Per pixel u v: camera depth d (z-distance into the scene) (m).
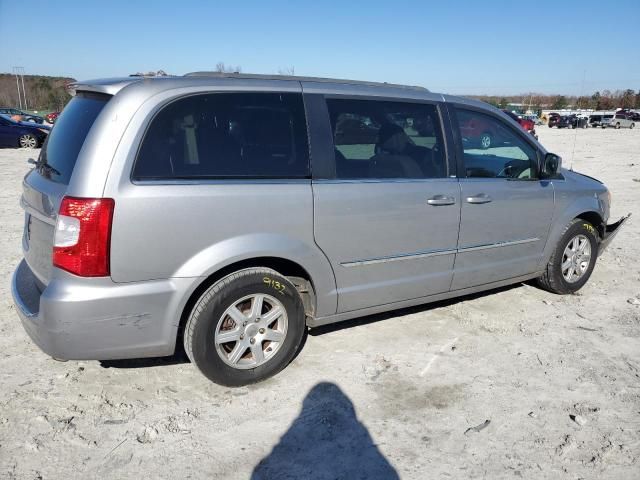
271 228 3.27
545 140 28.59
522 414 3.19
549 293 5.16
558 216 4.82
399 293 3.97
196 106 3.11
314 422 3.09
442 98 4.15
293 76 3.56
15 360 3.68
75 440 2.88
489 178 4.32
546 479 2.66
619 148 23.12
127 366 3.64
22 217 7.99
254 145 3.27
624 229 7.87
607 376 3.62
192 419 3.09
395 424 3.08
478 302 4.88
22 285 3.36
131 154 2.89
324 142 3.50
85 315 2.85
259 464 2.74
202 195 3.04
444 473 2.70
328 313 3.70
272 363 3.48
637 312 4.72
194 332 3.16
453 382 3.53
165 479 2.62
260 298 3.33
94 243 2.81
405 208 3.80
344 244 3.58
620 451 2.87
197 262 3.06
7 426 2.98
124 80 3.12
